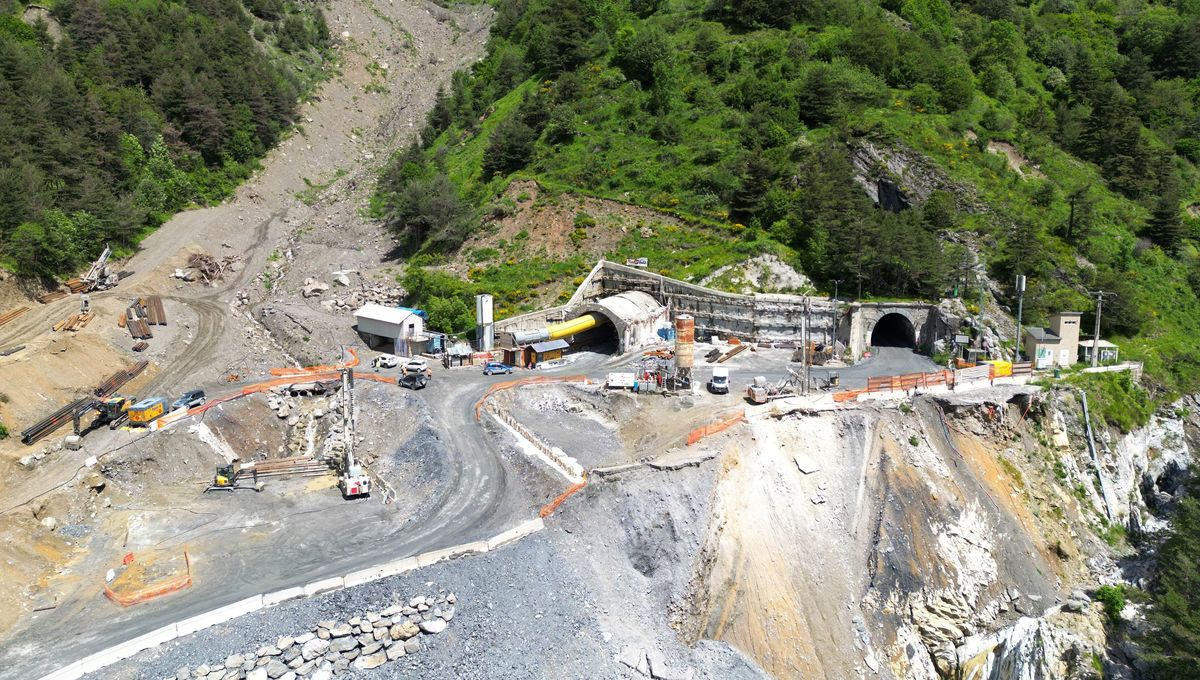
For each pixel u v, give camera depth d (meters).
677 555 59.25
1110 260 105.81
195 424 69.00
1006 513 71.69
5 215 91.50
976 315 94.06
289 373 82.50
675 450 67.00
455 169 137.75
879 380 81.31
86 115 117.12
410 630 48.19
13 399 66.38
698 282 100.25
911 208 109.44
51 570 53.34
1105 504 78.06
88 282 97.31
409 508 61.88
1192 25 153.38
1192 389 91.69
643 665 51.84
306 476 67.94
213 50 155.50
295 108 167.50
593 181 121.00
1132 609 66.31
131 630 47.09
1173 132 137.62
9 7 142.38
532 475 64.81
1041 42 154.75
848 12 153.00
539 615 51.75
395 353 91.56
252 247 122.00
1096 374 86.50
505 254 112.38
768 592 60.16
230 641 45.94
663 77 136.75
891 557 64.62
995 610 65.38
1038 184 117.31
